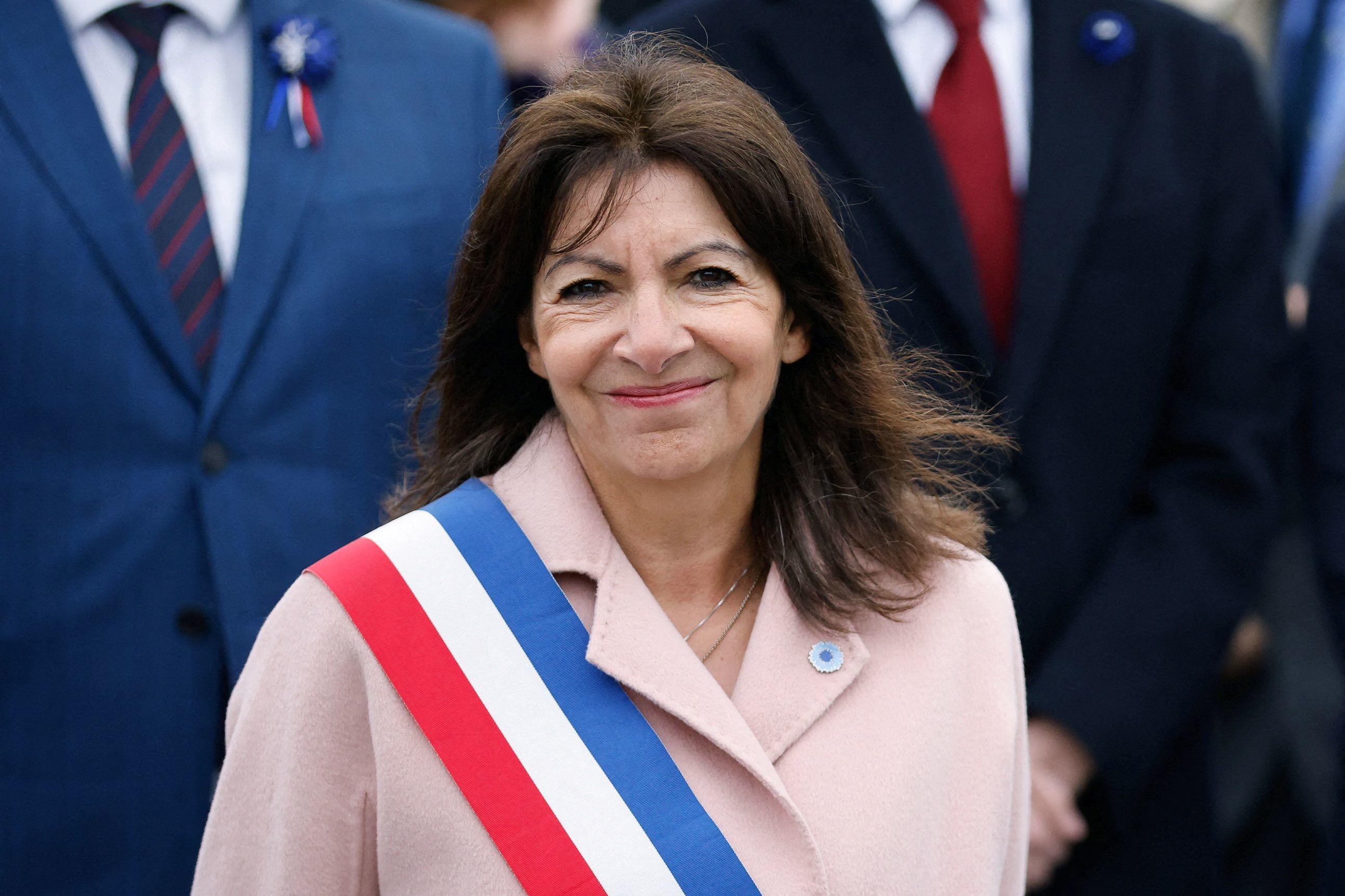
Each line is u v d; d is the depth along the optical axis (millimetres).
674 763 6402
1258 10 16266
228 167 9867
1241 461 10703
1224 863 13875
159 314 9375
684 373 6156
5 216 9125
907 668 6891
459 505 6742
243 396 9500
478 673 6406
